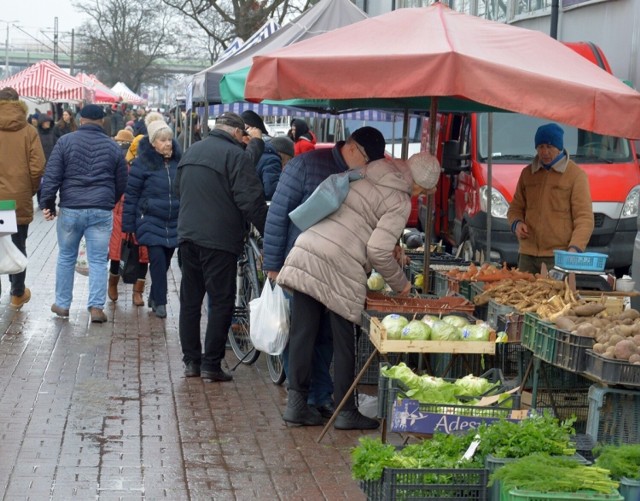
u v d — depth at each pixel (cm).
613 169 1370
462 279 823
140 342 1038
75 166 1099
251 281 984
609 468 488
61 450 679
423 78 635
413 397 585
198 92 1231
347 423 747
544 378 698
